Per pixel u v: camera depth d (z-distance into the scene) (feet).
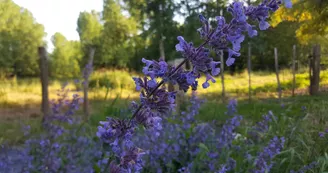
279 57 99.50
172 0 42.16
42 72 27.25
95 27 123.13
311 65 48.78
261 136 14.84
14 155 14.61
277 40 81.51
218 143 13.83
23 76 98.68
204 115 22.48
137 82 4.91
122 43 101.55
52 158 11.71
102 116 22.45
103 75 61.26
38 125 17.79
